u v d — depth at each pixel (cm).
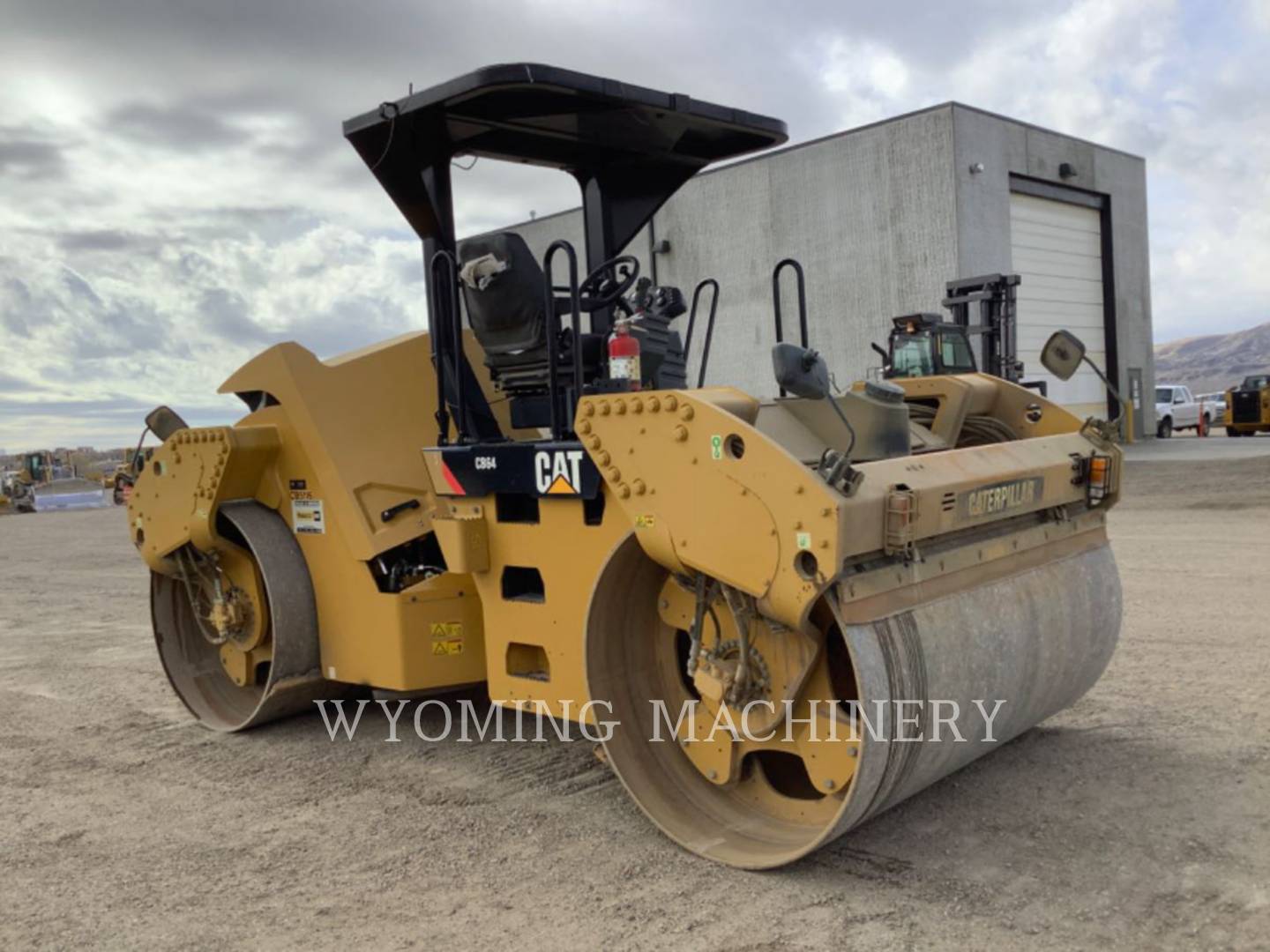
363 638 495
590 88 420
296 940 319
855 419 379
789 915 319
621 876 352
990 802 396
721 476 332
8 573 1316
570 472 399
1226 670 547
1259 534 1012
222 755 507
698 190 2525
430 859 373
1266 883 323
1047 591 400
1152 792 397
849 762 346
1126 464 2005
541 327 435
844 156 2283
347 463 498
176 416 571
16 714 599
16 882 369
